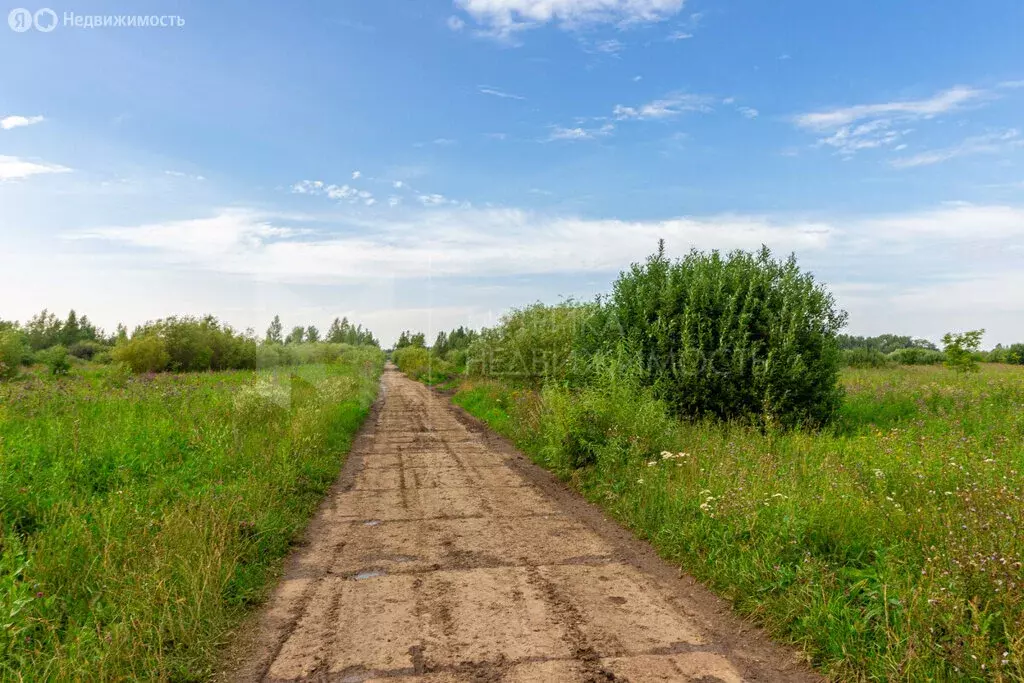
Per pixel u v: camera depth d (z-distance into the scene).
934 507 5.39
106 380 19.47
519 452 12.68
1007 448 8.15
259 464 8.70
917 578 4.36
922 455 7.61
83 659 3.67
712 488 6.66
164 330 37.72
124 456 8.06
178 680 3.70
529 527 7.01
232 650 4.08
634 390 10.77
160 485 7.18
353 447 13.45
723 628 4.35
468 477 10.03
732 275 12.38
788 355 11.56
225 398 13.88
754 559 4.98
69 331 61.72
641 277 13.55
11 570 4.47
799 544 5.13
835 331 12.26
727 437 10.32
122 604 4.31
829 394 11.97
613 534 6.71
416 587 5.18
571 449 9.73
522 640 4.15
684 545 5.88
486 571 5.55
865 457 7.78
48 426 9.16
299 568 5.73
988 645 3.46
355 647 4.09
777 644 4.10
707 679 3.64
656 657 3.91
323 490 9.02
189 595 4.51
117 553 5.00
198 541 5.30
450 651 4.00
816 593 4.32
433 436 15.34
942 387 15.97
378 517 7.55
